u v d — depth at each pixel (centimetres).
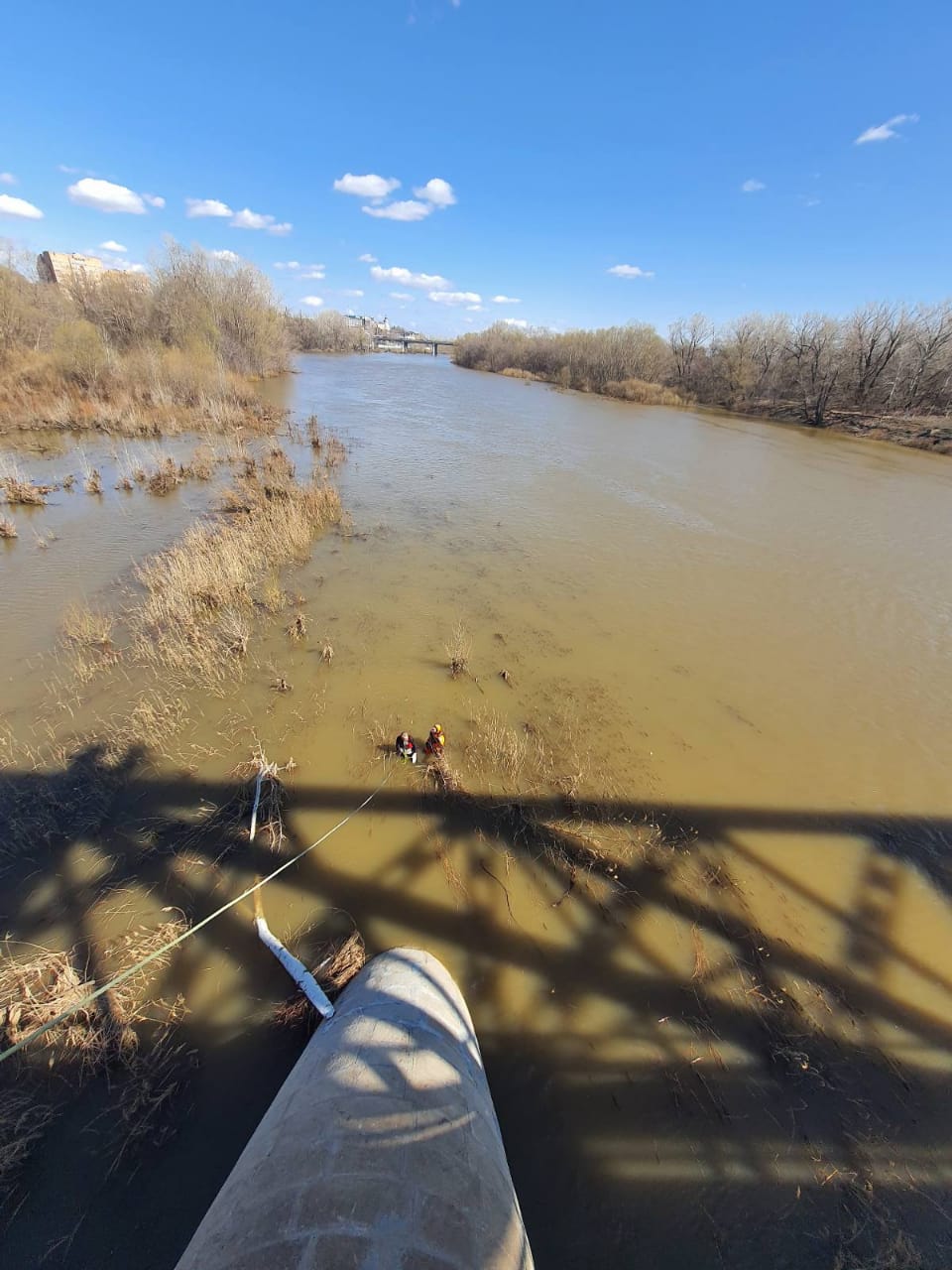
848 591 1165
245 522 1287
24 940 429
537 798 590
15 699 699
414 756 623
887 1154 343
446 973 407
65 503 1459
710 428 3353
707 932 468
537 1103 356
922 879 529
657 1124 350
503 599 1032
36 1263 283
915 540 1509
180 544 1201
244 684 749
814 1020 411
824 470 2309
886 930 479
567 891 495
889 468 2422
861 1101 367
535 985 422
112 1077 353
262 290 4047
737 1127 351
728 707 766
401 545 1265
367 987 371
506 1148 335
